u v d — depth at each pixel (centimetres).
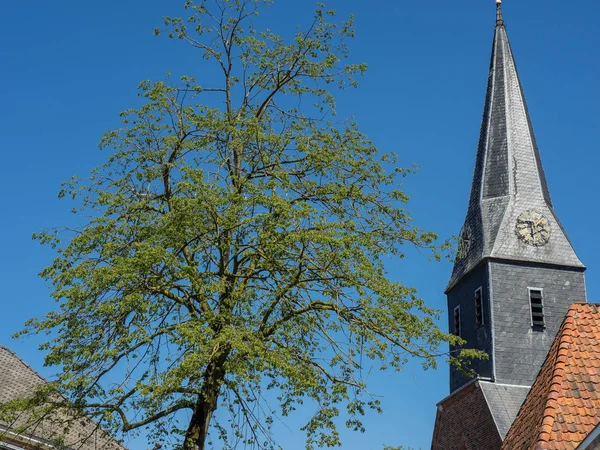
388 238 2116
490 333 3703
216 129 2086
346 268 1944
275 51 2384
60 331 1852
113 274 1769
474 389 3644
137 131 2141
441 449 3869
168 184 2112
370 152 2200
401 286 2000
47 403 1914
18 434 1927
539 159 4259
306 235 1872
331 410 1906
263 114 2317
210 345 1700
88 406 1839
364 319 1961
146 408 1862
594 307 1862
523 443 1620
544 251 3906
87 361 1802
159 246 1831
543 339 3712
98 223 1991
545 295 3809
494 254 3856
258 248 1941
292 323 2011
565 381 1634
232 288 1944
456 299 4091
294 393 1953
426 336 2006
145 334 1809
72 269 1845
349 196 2081
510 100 4350
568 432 1509
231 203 1931
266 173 2141
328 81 2369
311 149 2147
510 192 4072
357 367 1933
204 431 1895
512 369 3638
